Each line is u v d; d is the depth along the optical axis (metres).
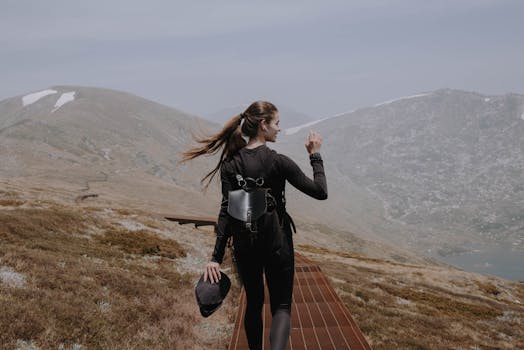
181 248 22.88
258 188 3.08
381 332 12.44
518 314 26.16
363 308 15.93
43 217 19.75
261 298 3.53
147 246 20.59
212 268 3.21
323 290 10.66
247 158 3.19
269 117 3.29
